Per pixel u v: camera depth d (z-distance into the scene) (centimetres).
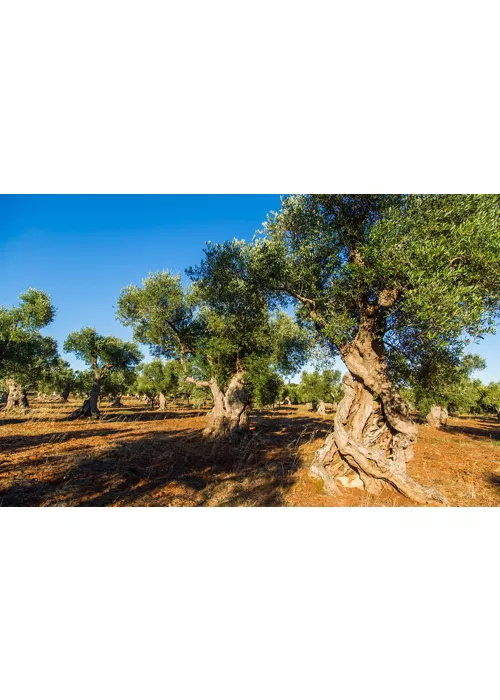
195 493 852
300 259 928
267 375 1894
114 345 3127
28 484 843
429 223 677
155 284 1677
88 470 1006
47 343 3450
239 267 1308
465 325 605
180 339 1809
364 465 840
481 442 1858
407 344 927
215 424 1712
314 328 1048
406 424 840
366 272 728
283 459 1222
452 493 879
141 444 1509
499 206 704
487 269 619
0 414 2928
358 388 930
